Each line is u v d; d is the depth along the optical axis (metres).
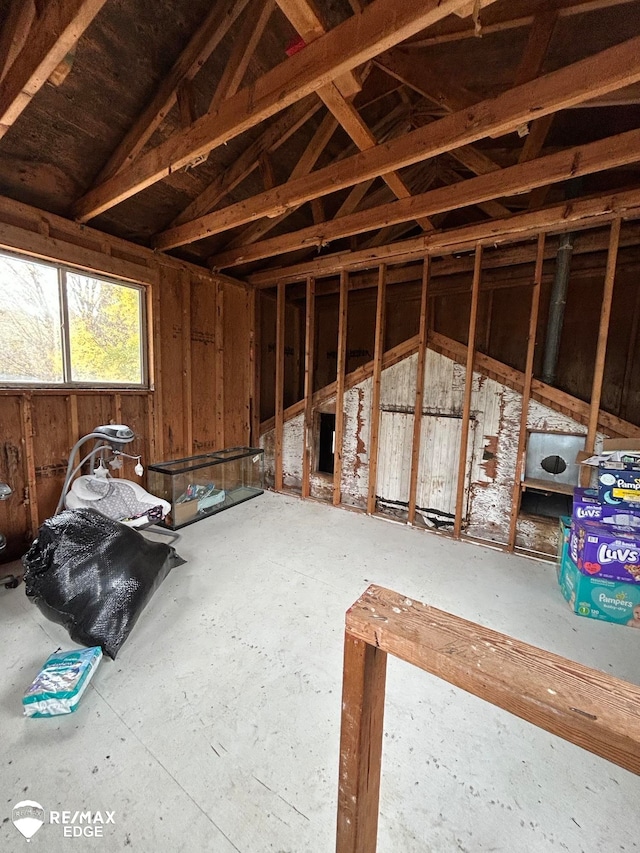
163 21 2.04
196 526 3.29
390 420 3.62
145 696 1.46
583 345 3.74
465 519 3.24
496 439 3.05
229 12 1.99
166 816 1.06
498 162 3.03
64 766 1.18
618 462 2.22
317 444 4.25
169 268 3.53
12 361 2.50
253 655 1.69
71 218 2.78
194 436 3.92
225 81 1.88
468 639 0.63
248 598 2.14
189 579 2.34
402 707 1.45
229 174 3.00
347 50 1.32
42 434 2.68
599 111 2.52
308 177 2.34
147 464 3.45
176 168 2.10
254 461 4.50
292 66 1.48
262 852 0.98
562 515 2.92
